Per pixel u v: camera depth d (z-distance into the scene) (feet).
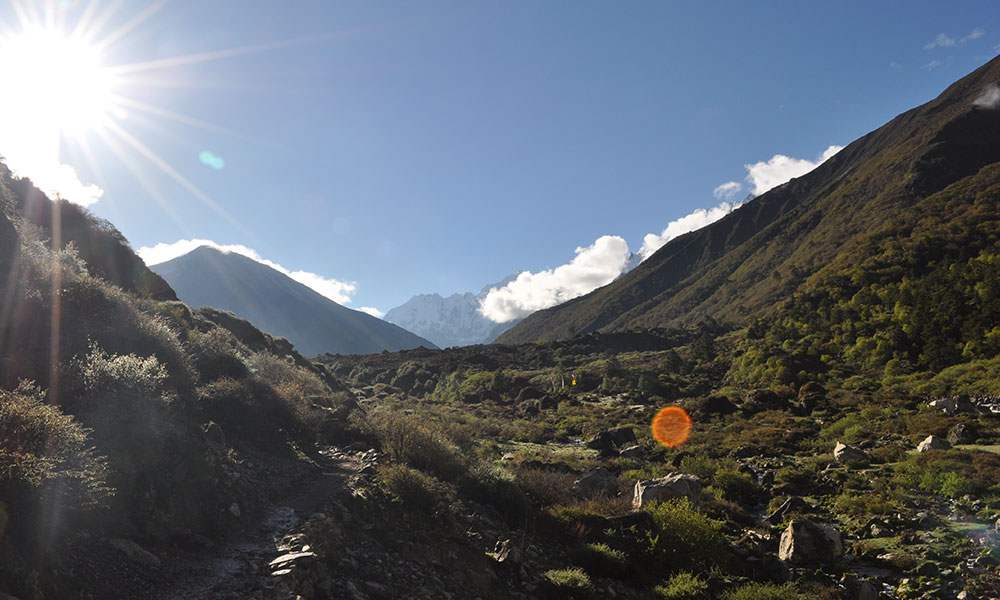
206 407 48.11
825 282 359.66
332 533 32.40
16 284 48.14
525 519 49.55
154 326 56.34
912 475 70.69
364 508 37.81
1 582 17.70
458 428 99.86
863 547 50.80
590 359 462.60
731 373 289.74
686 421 162.71
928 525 54.44
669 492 57.98
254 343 142.92
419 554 34.14
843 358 246.88
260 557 27.20
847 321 273.13
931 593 41.14
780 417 151.74
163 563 24.50
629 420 173.37
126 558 23.09
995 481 63.05
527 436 141.59
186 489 31.14
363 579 28.94
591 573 40.88
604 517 51.26
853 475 77.46
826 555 47.55
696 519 47.85
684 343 529.04
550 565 40.73
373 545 33.53
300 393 71.82
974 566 44.42
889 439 101.81
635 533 47.42
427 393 336.70
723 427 147.74
